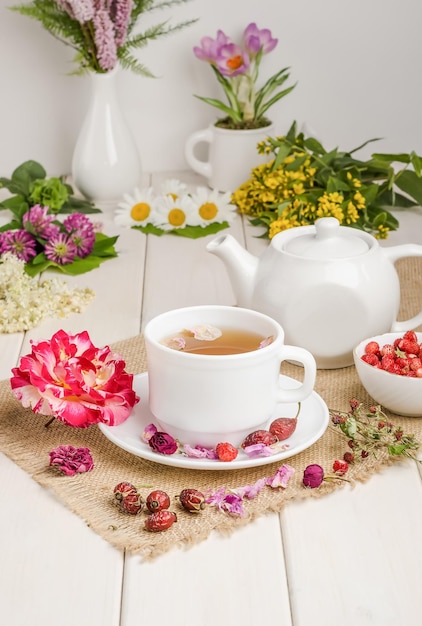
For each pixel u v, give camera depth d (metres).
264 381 0.85
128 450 0.85
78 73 1.52
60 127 1.67
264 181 1.44
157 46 1.63
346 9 1.65
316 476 0.84
